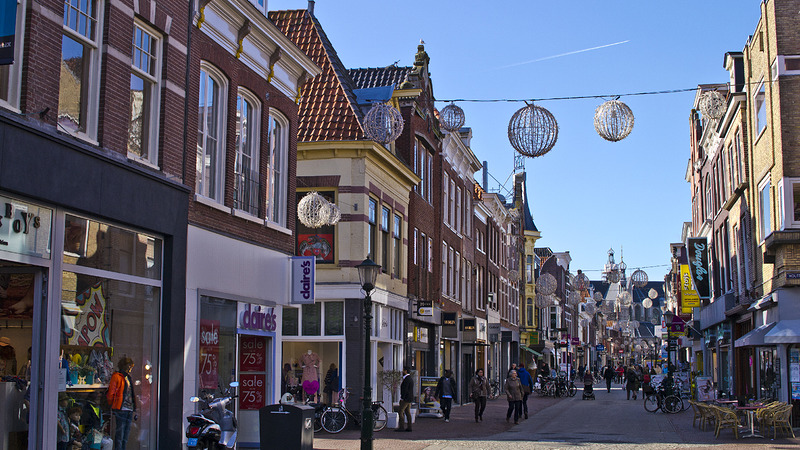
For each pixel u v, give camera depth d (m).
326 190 23.62
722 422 20.08
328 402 23.02
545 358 73.94
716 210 34.31
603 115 12.84
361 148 23.31
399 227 27.47
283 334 23.48
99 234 11.87
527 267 64.75
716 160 34.22
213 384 14.88
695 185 42.81
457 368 36.53
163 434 13.12
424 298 30.36
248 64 16.62
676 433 21.47
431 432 21.34
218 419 12.66
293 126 18.91
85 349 11.52
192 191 14.27
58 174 10.73
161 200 13.21
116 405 12.06
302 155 23.69
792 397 21.98
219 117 15.62
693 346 44.12
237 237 15.96
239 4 15.69
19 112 10.10
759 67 24.94
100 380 11.82
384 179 25.52
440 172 33.16
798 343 21.73
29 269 10.66
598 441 19.03
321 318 23.38
